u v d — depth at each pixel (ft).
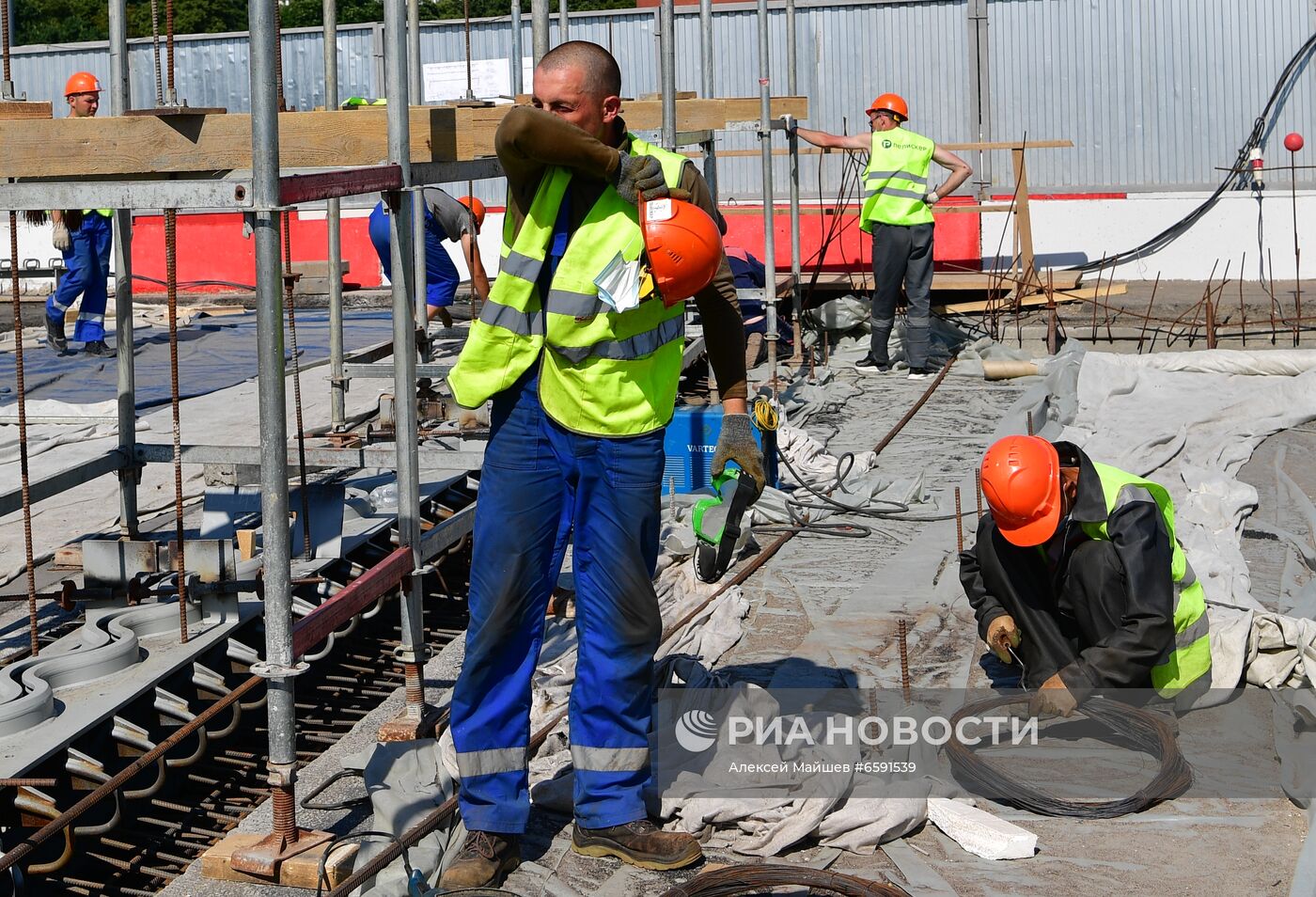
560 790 12.28
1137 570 13.33
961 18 61.46
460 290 54.85
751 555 20.25
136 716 14.40
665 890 10.84
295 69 66.54
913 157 35.35
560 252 10.62
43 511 22.21
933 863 11.32
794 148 36.73
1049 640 14.02
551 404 10.85
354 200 59.82
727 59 63.26
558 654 16.14
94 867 13.39
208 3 99.96
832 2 62.13
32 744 12.91
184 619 15.39
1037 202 59.57
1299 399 29.35
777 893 10.75
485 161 15.39
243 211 10.75
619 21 63.77
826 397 32.76
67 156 13.33
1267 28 59.06
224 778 15.17
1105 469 14.19
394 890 10.85
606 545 11.02
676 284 10.34
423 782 12.55
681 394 34.12
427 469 22.24
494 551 11.05
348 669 18.08
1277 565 20.07
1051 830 11.92
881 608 17.66
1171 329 41.47
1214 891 10.73
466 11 24.93
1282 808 12.20
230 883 11.34
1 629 17.29
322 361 37.47
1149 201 58.70
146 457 19.27
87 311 38.24
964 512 22.24
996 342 40.09
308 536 17.92
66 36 115.24
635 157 10.34
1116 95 60.75
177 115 13.09
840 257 47.75
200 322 47.32
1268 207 57.77
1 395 32.22
